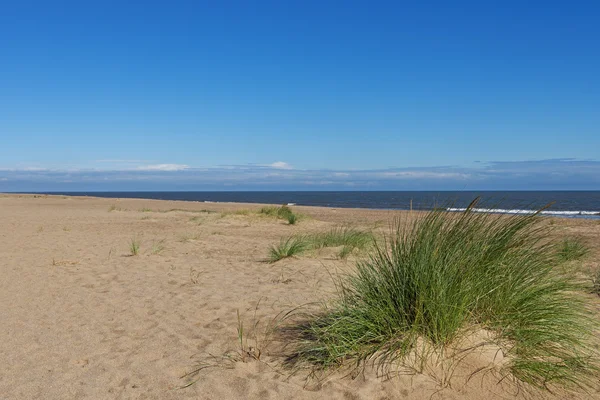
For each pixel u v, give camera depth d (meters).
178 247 11.25
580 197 94.06
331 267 8.12
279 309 5.55
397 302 4.00
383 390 3.32
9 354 4.32
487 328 3.86
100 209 29.19
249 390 3.48
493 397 3.22
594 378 3.48
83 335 4.81
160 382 3.69
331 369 3.69
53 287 6.92
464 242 4.14
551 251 4.59
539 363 3.43
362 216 24.78
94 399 3.45
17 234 14.05
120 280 7.39
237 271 8.09
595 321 4.18
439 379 3.39
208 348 4.37
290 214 19.92
